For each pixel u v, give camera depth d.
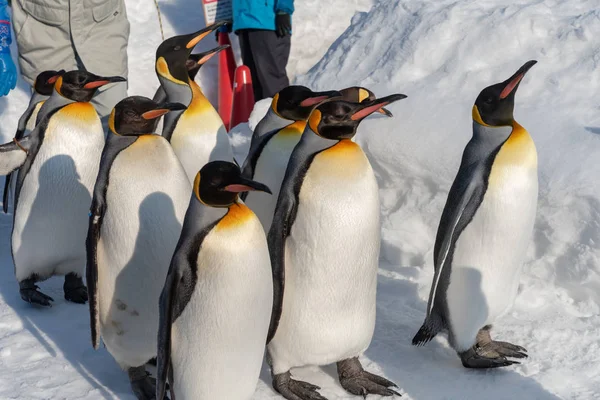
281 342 3.58
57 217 4.49
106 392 3.72
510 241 3.66
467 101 5.50
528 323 4.25
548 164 4.77
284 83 8.09
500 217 3.60
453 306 3.81
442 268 3.79
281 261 3.39
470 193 3.61
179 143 4.43
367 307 3.55
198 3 9.57
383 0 7.40
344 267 3.38
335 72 6.58
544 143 4.94
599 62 5.56
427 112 5.45
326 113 3.33
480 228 3.64
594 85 5.45
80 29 6.10
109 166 3.42
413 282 4.88
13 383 3.78
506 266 3.72
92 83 4.42
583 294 4.47
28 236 4.55
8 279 5.20
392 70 6.10
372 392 3.65
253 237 3.03
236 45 8.55
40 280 4.75
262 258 3.05
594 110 5.20
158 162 3.41
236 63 8.52
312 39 8.77
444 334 4.29
